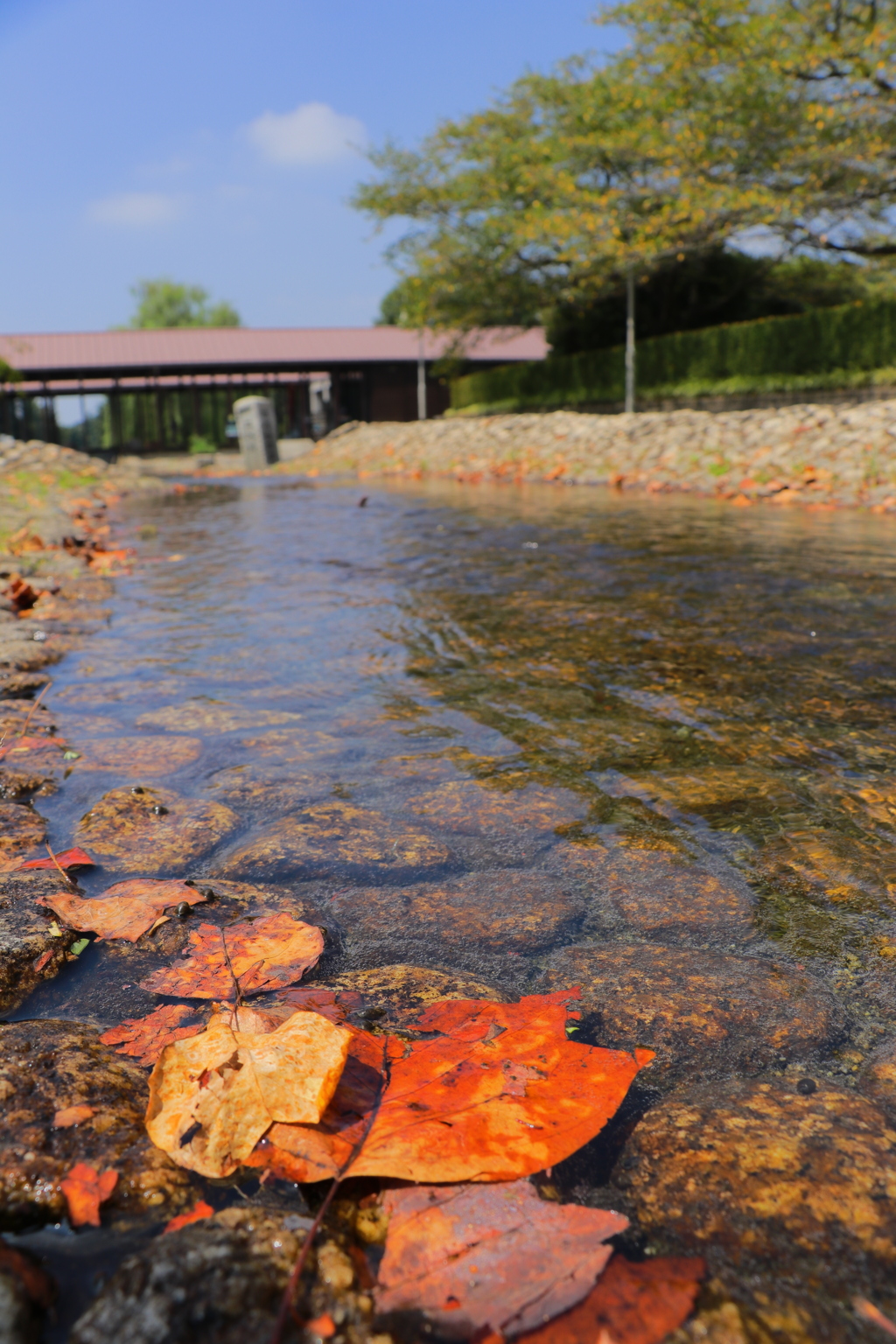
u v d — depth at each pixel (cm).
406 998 140
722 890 179
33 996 141
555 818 213
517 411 2747
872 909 171
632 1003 141
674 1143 111
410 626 422
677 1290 88
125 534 860
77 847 196
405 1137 105
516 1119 109
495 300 2566
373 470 1881
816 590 475
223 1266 86
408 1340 81
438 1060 122
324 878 185
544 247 2161
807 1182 103
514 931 164
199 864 191
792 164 1577
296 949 154
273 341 3528
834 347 1792
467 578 543
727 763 247
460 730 278
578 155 1950
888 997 144
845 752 254
